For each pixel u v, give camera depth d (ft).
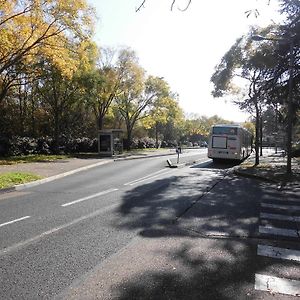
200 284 17.61
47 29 84.64
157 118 196.75
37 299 16.05
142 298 16.07
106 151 135.03
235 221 31.07
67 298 16.10
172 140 313.32
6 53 85.46
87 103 149.69
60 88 132.77
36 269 19.44
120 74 159.74
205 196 44.11
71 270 19.29
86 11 87.35
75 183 57.36
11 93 143.74
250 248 23.54
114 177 66.69
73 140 149.79
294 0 68.39
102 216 32.35
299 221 31.35
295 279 18.51
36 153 125.59
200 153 183.21
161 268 19.63
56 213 33.63
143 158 133.39
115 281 17.87
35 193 46.65
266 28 84.74
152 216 32.53
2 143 111.34
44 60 104.68
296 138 179.22
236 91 112.37
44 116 162.50
